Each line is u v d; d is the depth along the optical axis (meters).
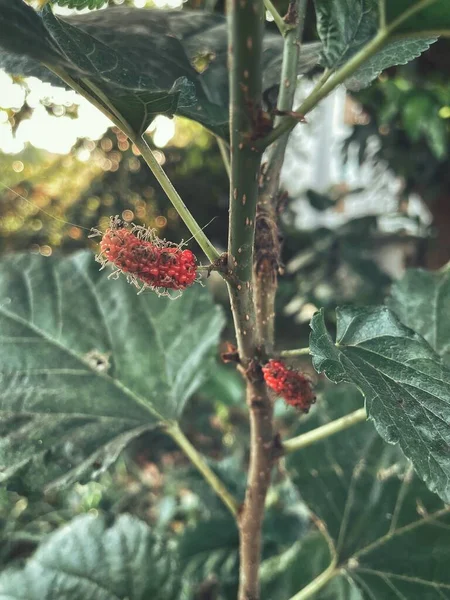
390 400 0.11
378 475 0.18
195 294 0.20
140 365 0.19
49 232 0.60
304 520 0.28
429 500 0.18
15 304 0.19
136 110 0.11
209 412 0.52
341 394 0.20
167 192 0.11
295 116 0.10
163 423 0.18
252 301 0.12
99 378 0.19
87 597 0.18
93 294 0.20
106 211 0.59
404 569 0.17
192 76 0.16
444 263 0.56
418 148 0.52
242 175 0.11
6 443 0.16
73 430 0.17
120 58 0.13
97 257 0.12
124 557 0.18
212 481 0.17
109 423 0.18
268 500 0.29
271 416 0.14
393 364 0.12
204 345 0.20
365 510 0.18
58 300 0.20
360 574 0.18
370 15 0.12
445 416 0.11
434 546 0.17
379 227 0.63
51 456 0.16
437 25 0.10
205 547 0.28
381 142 0.53
